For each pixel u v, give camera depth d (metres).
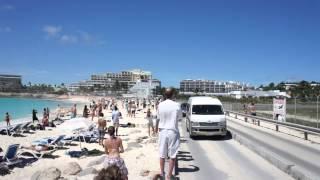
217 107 24.03
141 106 90.06
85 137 24.09
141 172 13.20
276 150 18.22
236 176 12.62
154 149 19.22
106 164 9.86
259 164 14.71
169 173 11.05
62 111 61.00
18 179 14.02
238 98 77.50
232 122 38.25
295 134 26.42
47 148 19.84
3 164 15.54
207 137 23.75
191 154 17.08
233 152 17.73
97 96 192.25
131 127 34.62
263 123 36.94
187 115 26.69
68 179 12.91
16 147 16.56
